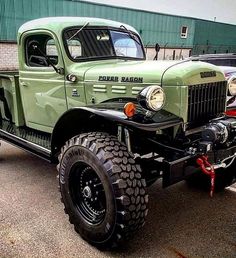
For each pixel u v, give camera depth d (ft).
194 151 7.72
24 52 11.30
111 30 11.19
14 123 13.14
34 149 10.28
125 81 8.64
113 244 7.30
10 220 8.83
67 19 10.40
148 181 8.10
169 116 7.95
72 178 8.13
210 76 8.61
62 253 7.48
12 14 38.55
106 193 7.09
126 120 7.13
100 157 7.13
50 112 10.94
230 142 8.25
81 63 10.09
